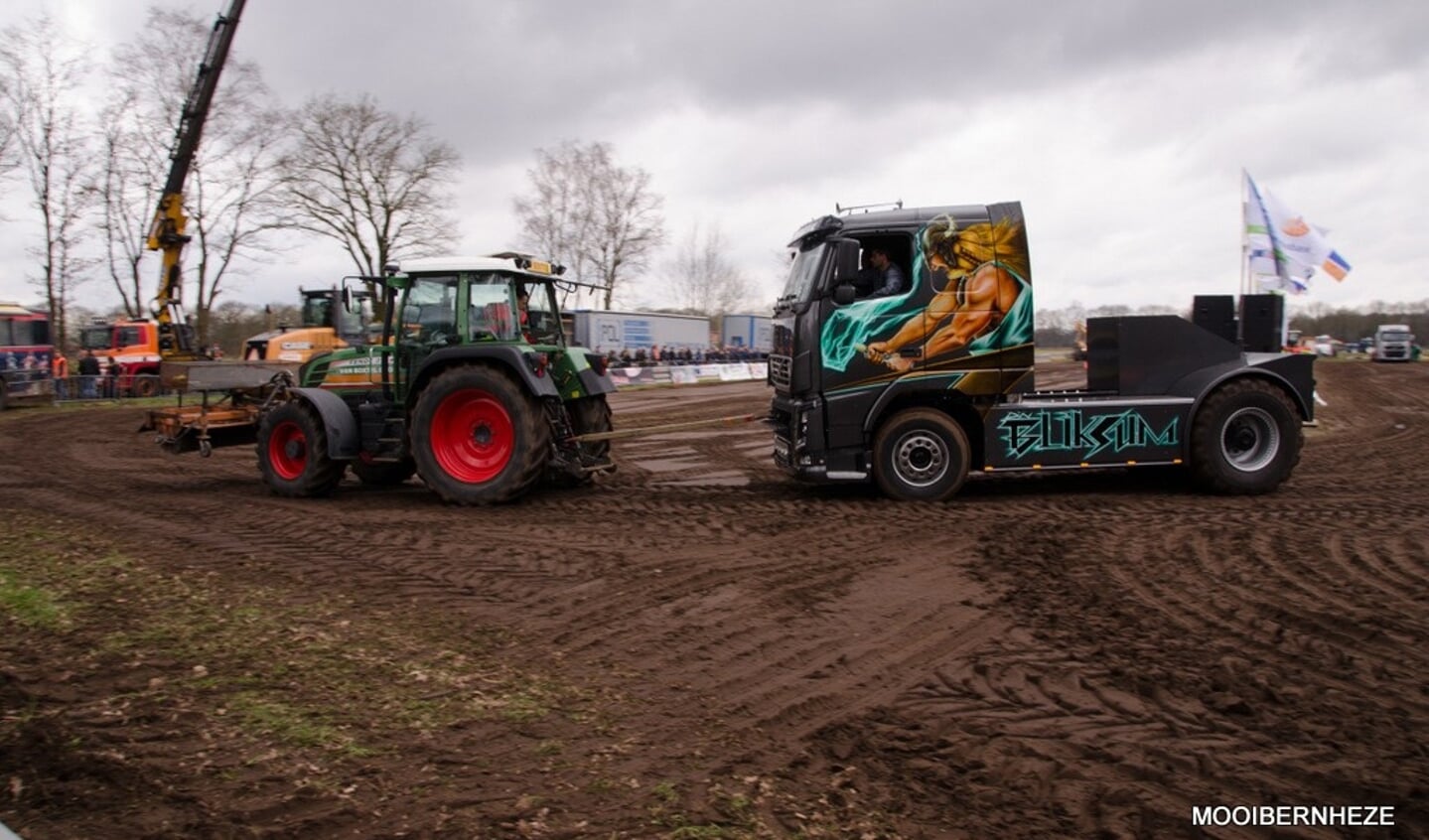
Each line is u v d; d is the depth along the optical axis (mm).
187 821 3180
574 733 3973
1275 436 9391
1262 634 5172
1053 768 3664
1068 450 9234
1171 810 3336
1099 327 9906
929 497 9242
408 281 10156
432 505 9703
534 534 8023
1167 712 4191
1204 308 10195
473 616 5664
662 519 8664
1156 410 9289
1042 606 5773
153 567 6691
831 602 5945
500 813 3252
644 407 24000
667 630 5406
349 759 3660
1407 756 3732
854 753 3809
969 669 4754
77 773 3504
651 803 3340
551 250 47781
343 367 10719
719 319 60188
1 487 11414
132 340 29500
